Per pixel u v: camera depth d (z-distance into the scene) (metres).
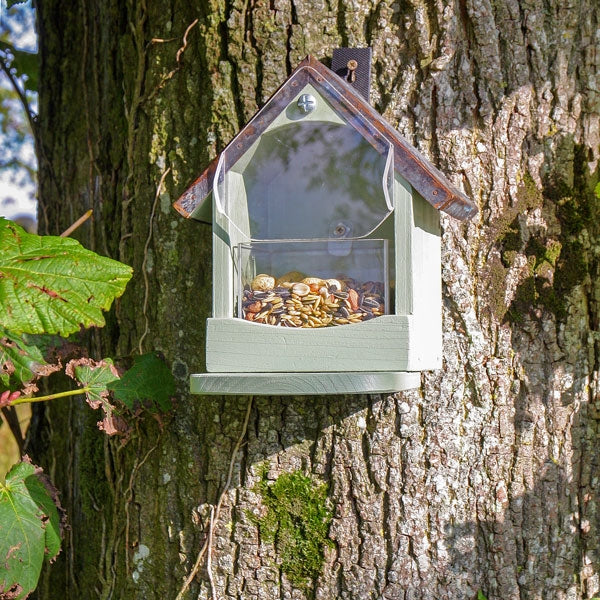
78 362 2.20
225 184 1.96
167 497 2.25
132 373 2.20
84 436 2.56
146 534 2.28
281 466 2.18
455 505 2.16
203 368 2.24
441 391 2.17
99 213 2.57
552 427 2.21
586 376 2.27
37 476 2.19
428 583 2.14
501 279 2.19
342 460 2.16
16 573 2.03
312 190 1.95
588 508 2.26
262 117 1.92
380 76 2.20
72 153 2.75
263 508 2.18
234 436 2.21
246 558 2.18
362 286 1.92
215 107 2.23
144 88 2.37
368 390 1.78
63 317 1.88
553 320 2.22
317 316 1.93
